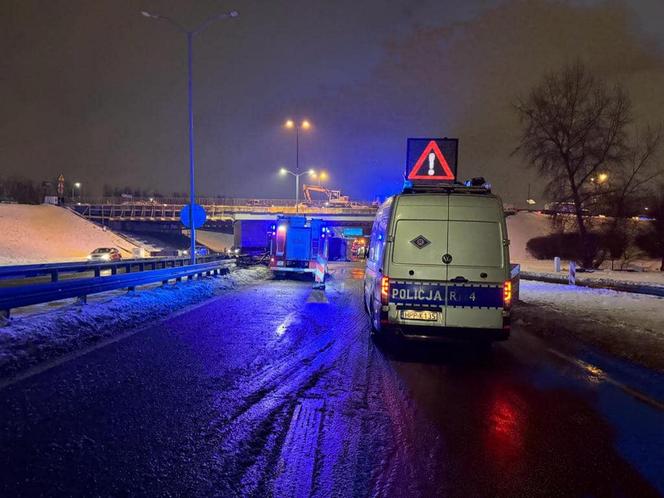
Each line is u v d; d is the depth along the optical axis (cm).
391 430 491
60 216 5688
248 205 7450
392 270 802
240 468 391
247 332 993
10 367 647
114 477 367
